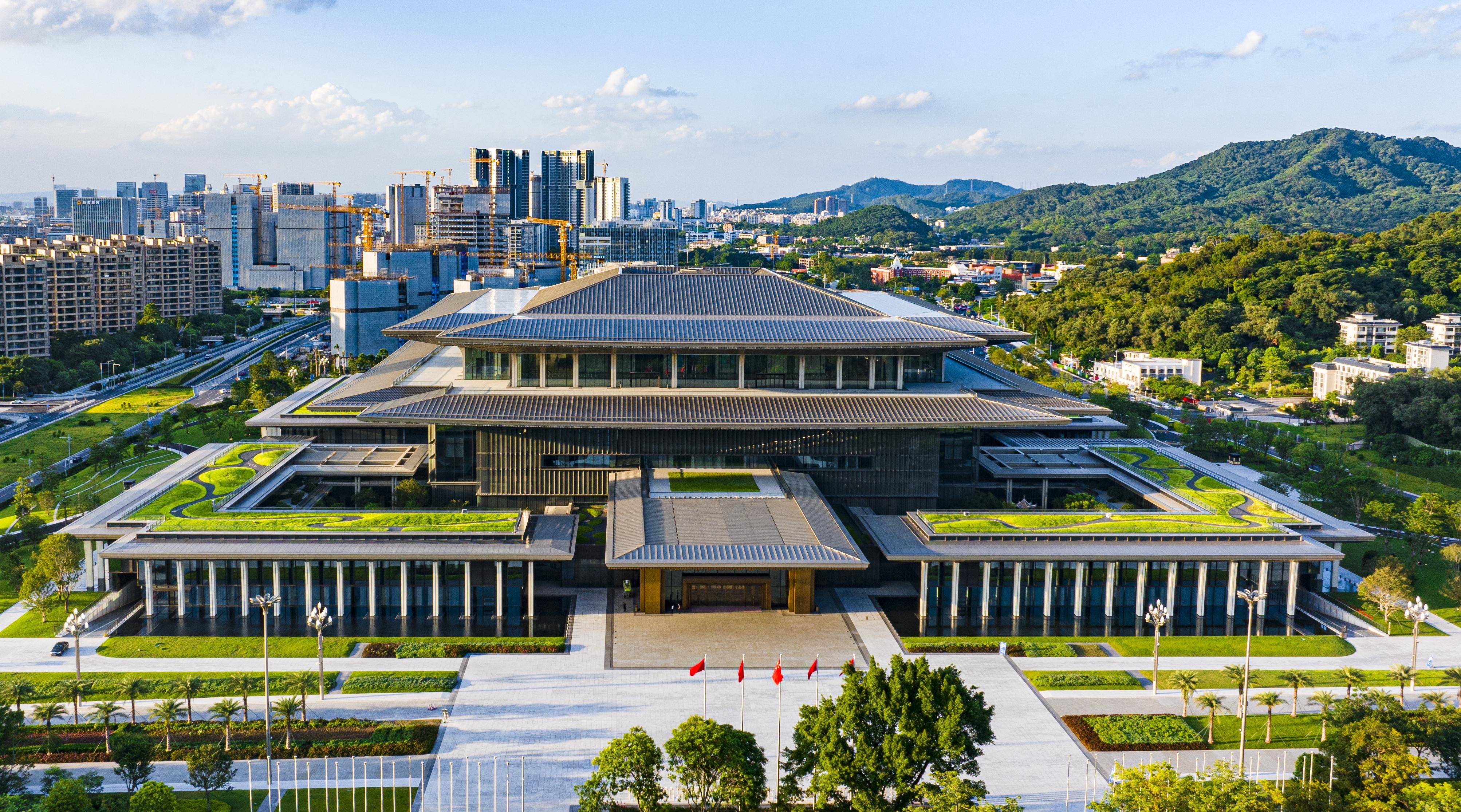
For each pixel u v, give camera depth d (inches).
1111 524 6633.9
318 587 6200.8
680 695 5103.3
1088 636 6082.7
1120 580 6432.1
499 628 6033.5
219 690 5078.7
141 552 5944.9
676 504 6584.6
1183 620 6397.6
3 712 4397.1
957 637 5989.2
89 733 4704.7
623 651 5629.9
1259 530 6535.4
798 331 7421.3
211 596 6131.9
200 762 4042.8
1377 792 3887.8
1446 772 4357.8
